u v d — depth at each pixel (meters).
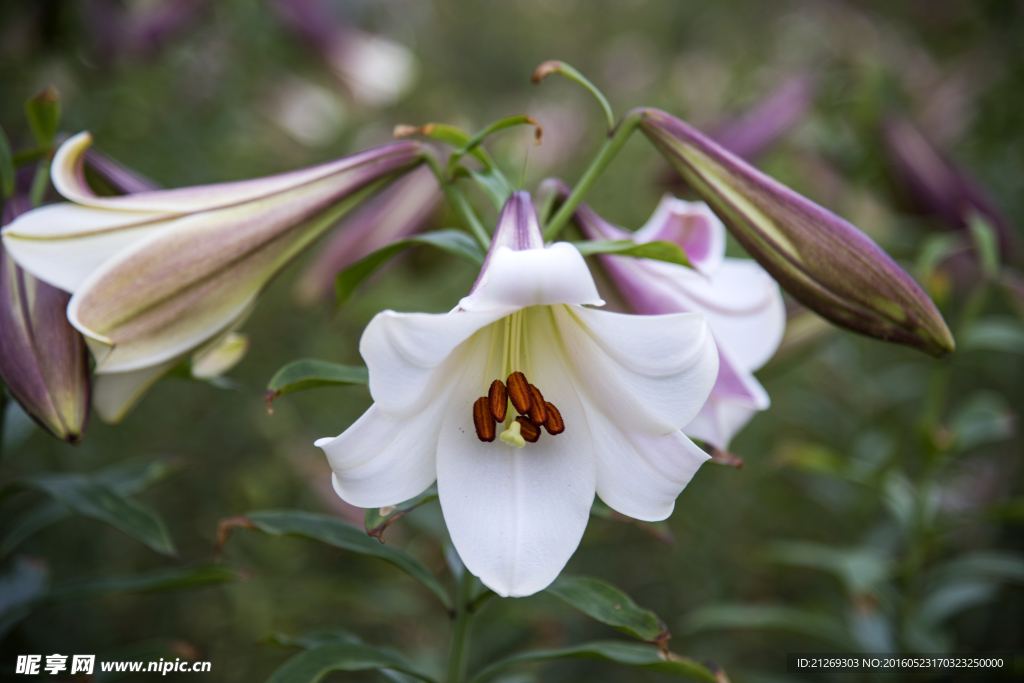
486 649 1.06
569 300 0.68
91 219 0.75
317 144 1.91
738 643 1.31
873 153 1.31
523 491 0.71
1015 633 1.32
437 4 3.40
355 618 1.19
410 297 1.40
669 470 0.71
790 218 0.75
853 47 1.99
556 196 0.79
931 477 1.01
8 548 0.84
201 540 1.22
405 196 0.98
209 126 1.58
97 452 1.17
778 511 1.42
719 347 0.77
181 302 0.75
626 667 1.19
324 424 1.32
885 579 1.10
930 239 1.24
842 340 1.36
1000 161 1.65
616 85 2.64
